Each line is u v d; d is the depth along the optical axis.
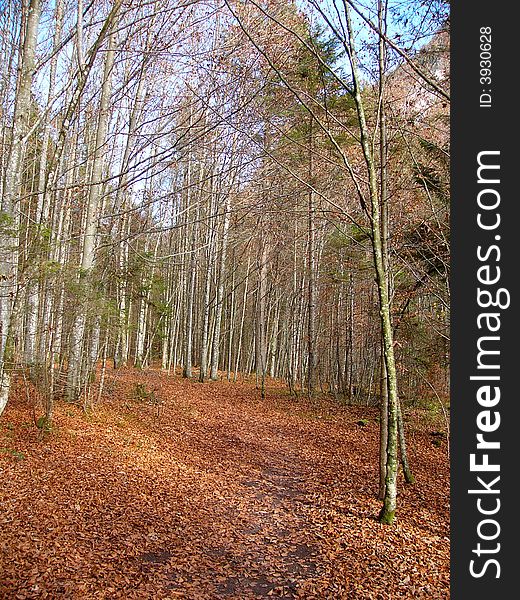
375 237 7.34
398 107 10.23
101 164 12.27
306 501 8.62
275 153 12.67
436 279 10.71
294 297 25.77
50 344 10.18
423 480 10.34
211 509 7.84
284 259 27.97
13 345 9.23
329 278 22.22
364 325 21.56
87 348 12.59
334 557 6.34
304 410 18.09
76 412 11.76
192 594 5.24
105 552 5.84
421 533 7.27
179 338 32.56
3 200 8.06
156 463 9.71
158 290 16.02
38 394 10.48
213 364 25.52
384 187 8.98
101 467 8.68
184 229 25.19
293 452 12.32
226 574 5.78
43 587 4.84
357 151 14.05
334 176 12.61
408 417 15.58
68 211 13.92
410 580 5.77
